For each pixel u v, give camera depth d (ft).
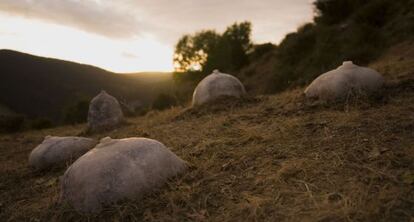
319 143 13.17
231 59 87.51
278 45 76.69
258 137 15.23
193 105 27.32
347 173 10.37
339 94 18.52
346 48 42.37
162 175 11.60
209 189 11.08
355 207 8.38
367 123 14.19
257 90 57.82
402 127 13.01
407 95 17.30
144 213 10.16
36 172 17.51
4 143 31.30
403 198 8.54
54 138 18.89
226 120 19.99
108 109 28.43
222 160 13.41
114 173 10.84
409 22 39.93
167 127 22.15
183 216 9.78
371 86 18.49
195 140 17.08
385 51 37.42
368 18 47.93
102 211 10.50
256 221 8.84
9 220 11.97
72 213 10.87
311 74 41.01
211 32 106.42
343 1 58.80
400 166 10.19
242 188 10.82
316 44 53.52
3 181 17.03
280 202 9.53
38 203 13.03
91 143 18.94
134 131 24.00
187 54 107.45
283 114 18.88
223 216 9.40
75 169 11.34
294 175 10.93
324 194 9.46
